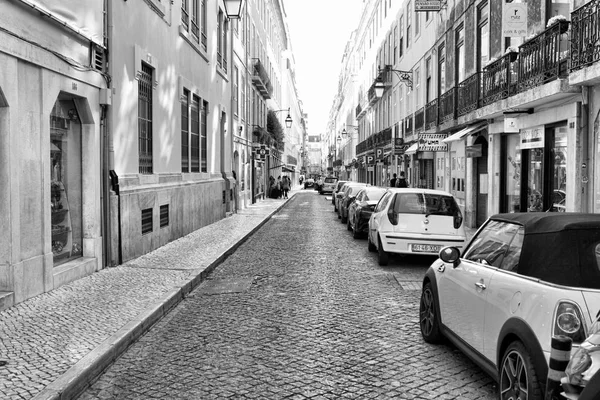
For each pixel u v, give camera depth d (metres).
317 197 50.62
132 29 11.31
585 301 3.47
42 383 4.50
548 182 12.35
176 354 5.72
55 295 7.79
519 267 4.12
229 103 24.78
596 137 9.99
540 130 12.55
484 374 5.07
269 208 29.81
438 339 5.88
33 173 7.56
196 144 18.34
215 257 11.61
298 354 5.67
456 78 19.52
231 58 24.81
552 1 11.75
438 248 10.98
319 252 13.57
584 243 3.80
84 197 9.56
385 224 11.24
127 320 6.52
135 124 11.55
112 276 9.28
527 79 12.07
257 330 6.60
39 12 7.43
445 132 20.41
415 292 8.80
